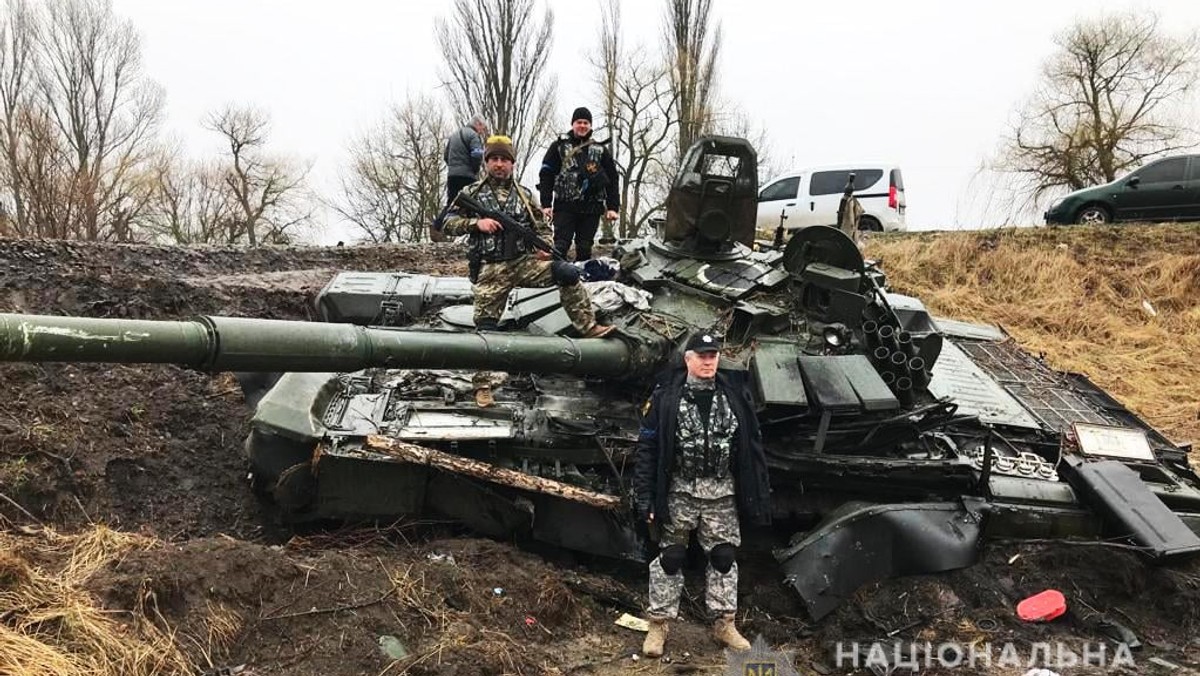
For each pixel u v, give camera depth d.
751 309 6.97
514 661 4.70
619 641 5.41
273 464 6.12
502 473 5.97
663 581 5.20
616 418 6.52
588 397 6.88
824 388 6.13
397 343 5.31
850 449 6.51
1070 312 15.06
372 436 5.89
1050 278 15.84
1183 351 14.03
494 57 22.33
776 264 7.66
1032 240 17.02
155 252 12.06
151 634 4.28
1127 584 6.07
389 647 4.61
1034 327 14.95
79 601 4.30
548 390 6.96
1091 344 14.45
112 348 4.22
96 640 4.11
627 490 6.17
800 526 6.64
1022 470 6.86
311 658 4.44
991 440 6.37
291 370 4.92
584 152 8.49
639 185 26.75
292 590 4.88
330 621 4.72
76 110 24.55
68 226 20.36
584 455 6.32
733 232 7.82
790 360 6.54
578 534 6.31
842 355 6.66
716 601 5.28
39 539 5.50
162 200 31.36
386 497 6.16
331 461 5.95
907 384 6.64
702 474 5.12
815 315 7.12
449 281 9.13
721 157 7.67
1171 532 6.07
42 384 7.47
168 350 4.41
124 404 7.61
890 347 6.80
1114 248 16.44
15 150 20.23
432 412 6.43
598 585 5.98
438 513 6.35
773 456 6.25
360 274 9.25
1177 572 6.24
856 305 6.88
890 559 6.03
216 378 8.49
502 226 6.32
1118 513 6.23
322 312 8.61
